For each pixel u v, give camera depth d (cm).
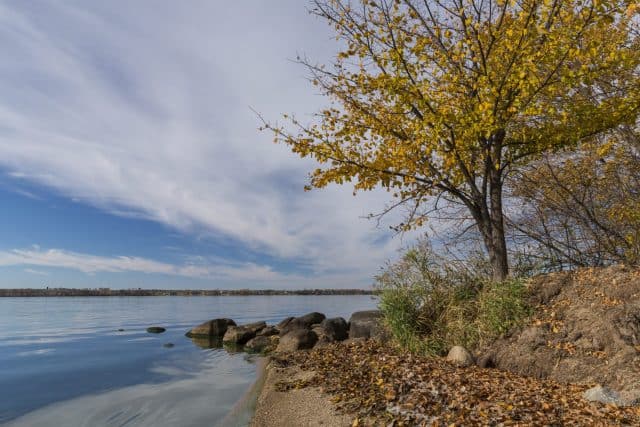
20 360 1628
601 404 602
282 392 848
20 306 6919
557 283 959
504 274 1080
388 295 1171
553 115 988
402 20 1045
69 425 823
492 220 1112
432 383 700
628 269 908
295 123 1122
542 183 1225
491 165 1111
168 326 3169
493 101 923
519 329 899
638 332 750
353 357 1050
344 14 1041
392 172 1105
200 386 1126
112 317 4250
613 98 974
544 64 935
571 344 801
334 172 1115
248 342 1945
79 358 1666
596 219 1145
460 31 1028
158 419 831
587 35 898
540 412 562
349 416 635
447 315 1094
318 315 2323
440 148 997
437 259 1239
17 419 866
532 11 853
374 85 1069
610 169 1122
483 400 614
